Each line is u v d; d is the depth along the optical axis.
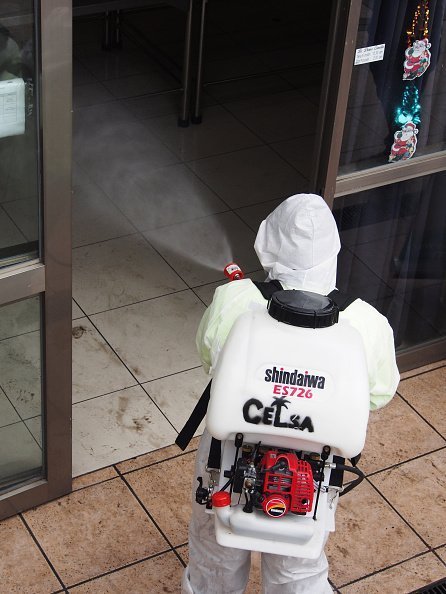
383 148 3.30
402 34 3.04
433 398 3.85
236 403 2.05
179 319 4.10
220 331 2.32
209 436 2.49
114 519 3.23
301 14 6.92
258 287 2.34
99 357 3.86
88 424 3.56
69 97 2.46
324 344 2.06
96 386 3.73
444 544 3.26
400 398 3.83
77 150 5.13
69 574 3.04
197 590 2.71
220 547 2.55
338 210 3.40
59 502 3.27
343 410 2.04
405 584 3.12
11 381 2.95
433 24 3.07
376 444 3.61
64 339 2.91
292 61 6.28
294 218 2.29
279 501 2.07
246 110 5.65
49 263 2.72
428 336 4.00
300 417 2.05
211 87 5.86
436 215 3.61
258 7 6.95
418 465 3.54
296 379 2.05
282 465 2.09
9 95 2.42
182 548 3.16
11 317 2.79
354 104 3.13
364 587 3.09
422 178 3.47
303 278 2.32
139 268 4.36
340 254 3.55
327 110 3.10
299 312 2.07
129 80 5.84
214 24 6.65
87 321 4.03
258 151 5.28
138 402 3.68
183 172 5.04
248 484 2.10
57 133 2.49
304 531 2.12
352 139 3.22
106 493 3.31
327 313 2.08
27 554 3.09
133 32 6.24
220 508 2.15
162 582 3.05
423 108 3.27
